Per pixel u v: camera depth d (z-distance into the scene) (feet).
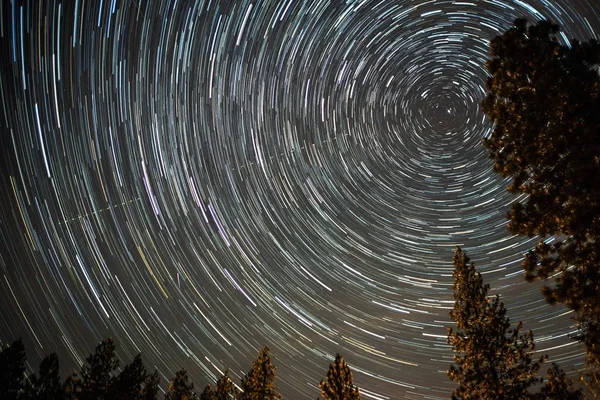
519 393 34.78
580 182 21.39
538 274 23.88
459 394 36.86
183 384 63.77
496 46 26.58
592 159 21.18
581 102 21.65
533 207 24.29
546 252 23.89
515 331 37.37
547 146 23.75
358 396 41.22
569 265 22.77
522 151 24.67
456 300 40.75
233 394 60.70
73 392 51.13
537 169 24.50
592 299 21.22
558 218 23.49
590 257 21.62
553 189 23.48
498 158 26.25
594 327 22.62
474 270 41.37
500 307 38.58
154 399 58.44
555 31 25.11
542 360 35.65
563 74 23.07
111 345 56.18
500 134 26.22
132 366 56.08
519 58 25.11
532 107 24.41
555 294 22.56
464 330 38.91
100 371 53.78
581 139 21.89
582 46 23.20
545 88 23.66
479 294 39.86
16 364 46.73
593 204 21.04
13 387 45.85
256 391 52.49
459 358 38.58
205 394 62.23
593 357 23.68
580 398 34.60
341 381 41.78
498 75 26.23
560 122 22.75
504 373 36.06
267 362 55.16
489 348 36.96
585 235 22.30
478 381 36.17
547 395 34.78
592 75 22.24
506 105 25.95
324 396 41.73
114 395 52.54
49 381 48.47
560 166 23.12
